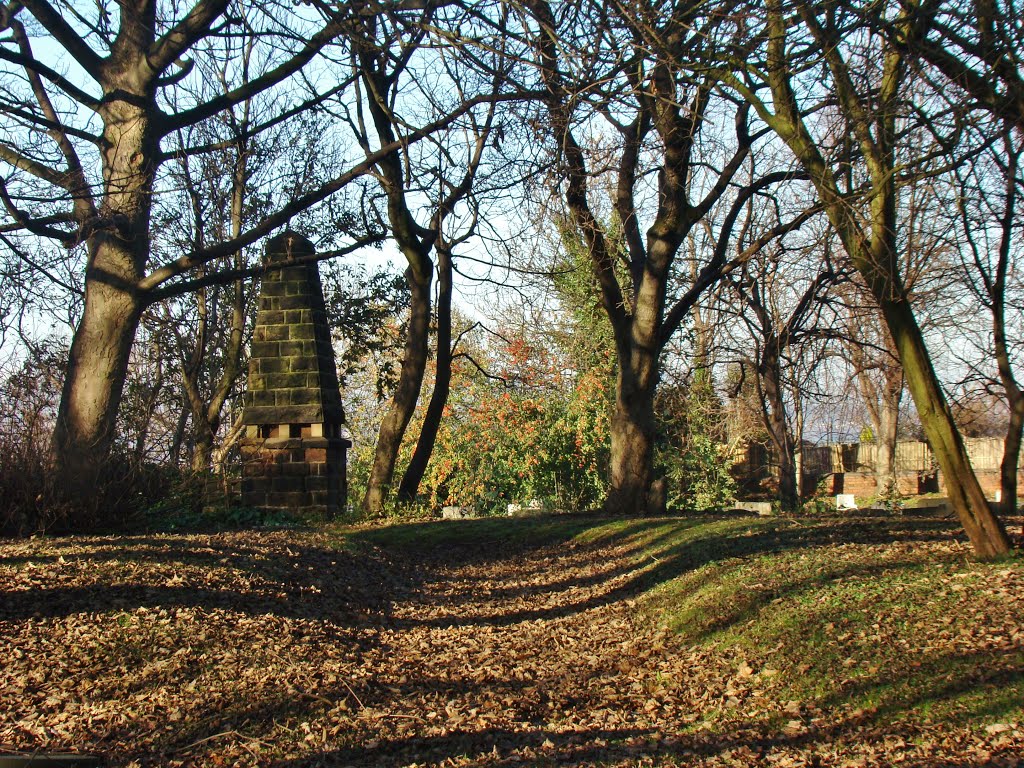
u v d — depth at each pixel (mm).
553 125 11484
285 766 5672
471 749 6090
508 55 9648
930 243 10469
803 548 10852
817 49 8594
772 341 19891
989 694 5660
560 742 6246
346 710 6645
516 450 28312
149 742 5914
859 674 6559
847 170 9133
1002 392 16797
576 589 12234
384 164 17547
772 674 7102
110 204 12117
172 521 14945
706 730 6320
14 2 11984
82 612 7977
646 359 17953
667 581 11000
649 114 15594
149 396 27969
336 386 19094
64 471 12117
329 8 10844
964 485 8586
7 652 7047
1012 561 8258
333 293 25938
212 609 8633
